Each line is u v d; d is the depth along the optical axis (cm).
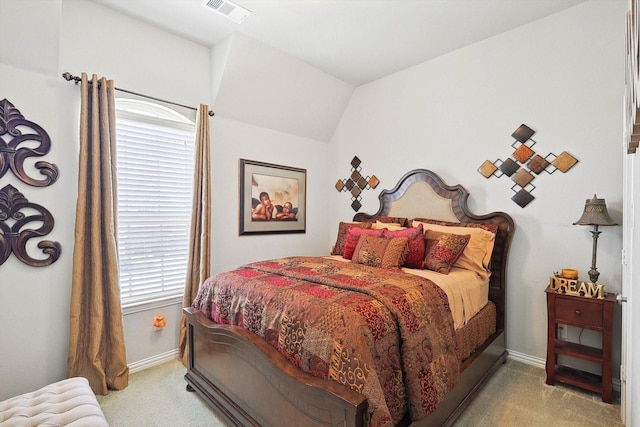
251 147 348
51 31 207
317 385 135
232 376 188
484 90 294
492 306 266
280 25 270
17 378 208
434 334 168
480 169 296
